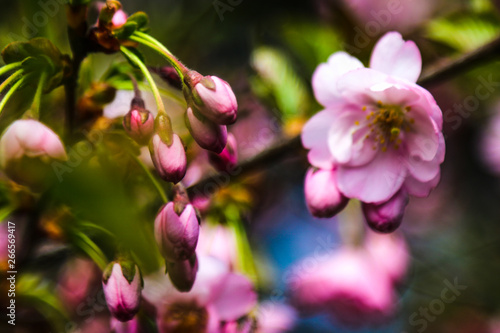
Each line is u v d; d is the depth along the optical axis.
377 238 0.52
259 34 0.53
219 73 0.55
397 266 0.52
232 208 0.46
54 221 0.41
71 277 0.47
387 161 0.42
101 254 0.41
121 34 0.39
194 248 0.38
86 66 0.42
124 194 0.37
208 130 0.38
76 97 0.41
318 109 0.49
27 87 0.41
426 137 0.41
